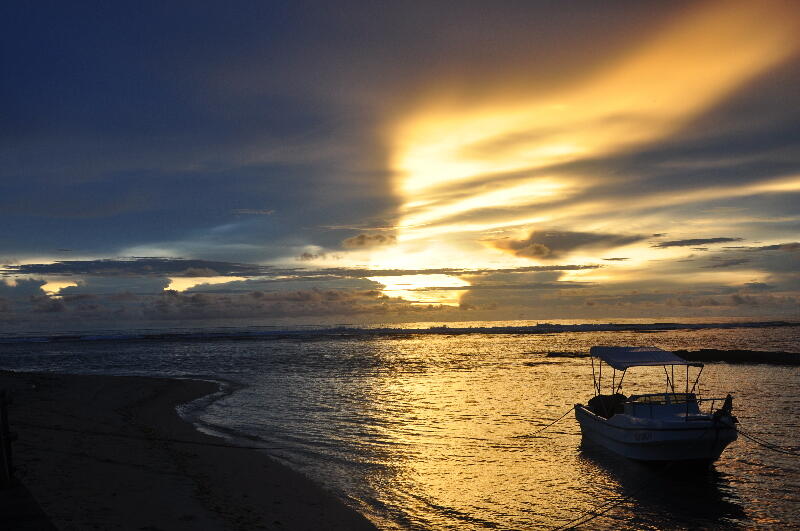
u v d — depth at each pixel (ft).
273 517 40.73
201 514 39.40
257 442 68.59
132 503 40.27
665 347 234.17
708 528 44.16
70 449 56.29
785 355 176.76
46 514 32.94
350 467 58.44
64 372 164.66
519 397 108.06
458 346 260.83
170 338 348.59
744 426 78.89
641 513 47.06
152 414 84.58
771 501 50.11
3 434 36.86
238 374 152.35
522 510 47.21
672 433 57.93
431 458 63.00
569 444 70.23
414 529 42.14
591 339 302.45
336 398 107.45
